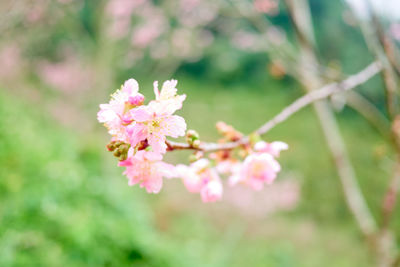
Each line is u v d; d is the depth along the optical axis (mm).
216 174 1413
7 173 4637
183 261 5312
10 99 8438
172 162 9477
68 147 6871
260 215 8688
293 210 9344
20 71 10688
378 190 9828
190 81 18453
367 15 1531
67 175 5254
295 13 1869
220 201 8789
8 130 5688
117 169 7773
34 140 6105
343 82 1522
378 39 1537
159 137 1030
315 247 8258
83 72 10695
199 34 10781
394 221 6055
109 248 4426
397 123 1627
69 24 8844
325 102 2301
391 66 1542
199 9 9141
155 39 10398
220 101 16547
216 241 7727
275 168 1387
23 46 9805
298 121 13969
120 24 9352
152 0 10672
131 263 4516
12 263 3646
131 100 1057
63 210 4539
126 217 5492
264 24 2146
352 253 7992
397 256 1891
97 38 9359
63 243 4109
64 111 10281
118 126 1042
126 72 11125
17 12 4297
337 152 2277
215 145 1334
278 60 2406
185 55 10828
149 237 5215
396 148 1776
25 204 4336
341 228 8898
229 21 8711
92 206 5102
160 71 11023
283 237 8430
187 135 1225
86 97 10391
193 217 8125
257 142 1379
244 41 8578
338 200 9711
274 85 17047
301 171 11047
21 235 3986
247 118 15383
